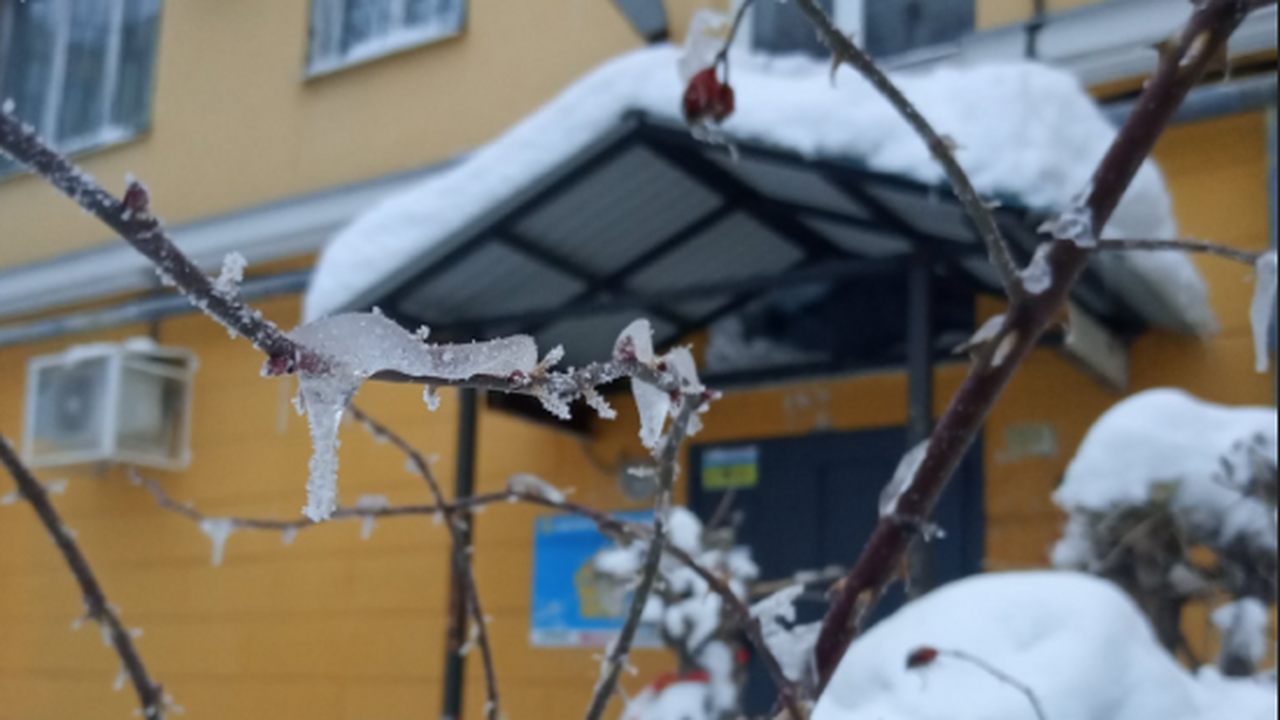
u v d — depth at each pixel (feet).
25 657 22.25
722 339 16.61
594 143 12.45
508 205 13.09
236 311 2.03
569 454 17.48
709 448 16.93
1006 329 3.85
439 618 18.11
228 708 19.76
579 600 16.92
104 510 21.83
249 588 20.06
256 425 20.61
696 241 14.40
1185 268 12.51
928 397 12.19
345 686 18.74
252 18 21.39
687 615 11.16
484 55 19.65
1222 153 13.74
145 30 20.68
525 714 17.02
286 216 20.76
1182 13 14.21
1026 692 5.57
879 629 7.06
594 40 18.65
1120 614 6.68
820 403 16.25
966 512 14.69
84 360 20.59
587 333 16.10
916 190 10.81
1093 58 14.75
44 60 18.56
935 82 11.48
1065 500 10.52
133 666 4.51
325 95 20.88
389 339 2.15
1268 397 13.04
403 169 19.99
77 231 22.90
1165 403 10.50
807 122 11.50
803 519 16.07
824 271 12.97
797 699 3.86
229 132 21.30
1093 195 3.84
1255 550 9.83
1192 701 6.50
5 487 23.29
